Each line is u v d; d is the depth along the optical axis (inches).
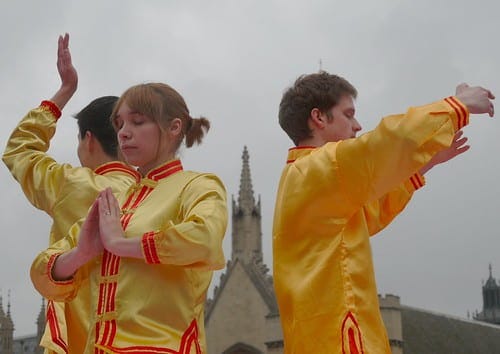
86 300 271.6
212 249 228.1
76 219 292.2
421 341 3090.6
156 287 235.8
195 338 239.0
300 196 251.3
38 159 307.7
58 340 312.3
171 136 261.4
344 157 242.5
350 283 244.8
